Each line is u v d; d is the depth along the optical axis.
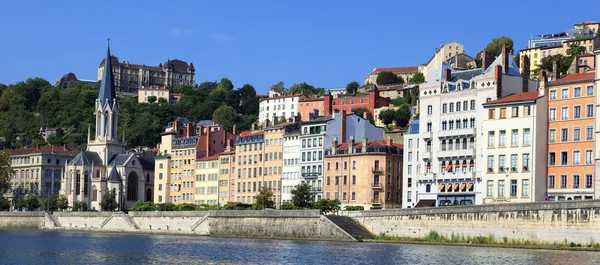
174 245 164.75
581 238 131.75
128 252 149.25
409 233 157.50
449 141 185.88
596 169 156.12
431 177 188.00
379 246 150.88
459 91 184.88
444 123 187.62
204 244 166.12
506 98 173.00
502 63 181.88
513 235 140.38
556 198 163.00
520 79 183.12
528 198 164.50
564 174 162.25
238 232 191.12
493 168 171.12
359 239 164.12
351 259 129.25
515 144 167.62
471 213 146.50
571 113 162.12
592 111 158.75
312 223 174.00
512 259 122.50
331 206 196.50
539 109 165.12
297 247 153.12
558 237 134.50
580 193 159.12
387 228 162.12
